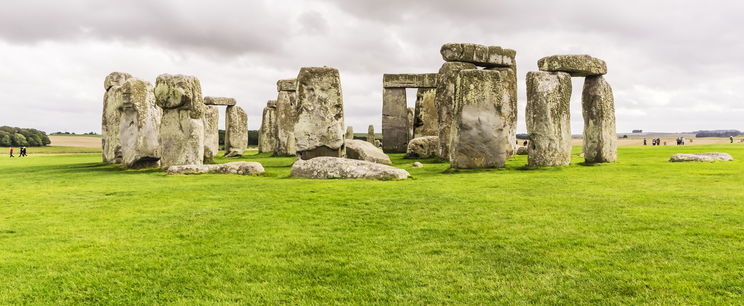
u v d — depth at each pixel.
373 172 13.51
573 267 5.42
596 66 17.73
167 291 4.94
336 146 18.97
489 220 7.79
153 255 6.14
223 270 5.52
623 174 14.04
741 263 5.34
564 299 4.58
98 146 64.75
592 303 4.48
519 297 4.65
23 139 59.81
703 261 5.46
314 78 19.16
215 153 31.50
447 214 8.34
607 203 9.12
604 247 6.12
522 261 5.68
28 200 10.55
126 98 18.62
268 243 6.62
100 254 6.21
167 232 7.35
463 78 16.11
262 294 4.81
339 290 4.89
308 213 8.60
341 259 5.86
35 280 5.27
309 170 14.21
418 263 5.67
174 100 17.59
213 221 8.08
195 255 6.11
